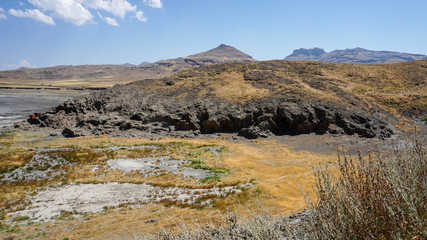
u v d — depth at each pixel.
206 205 23.06
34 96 164.25
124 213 22.42
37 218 22.14
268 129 55.56
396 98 66.94
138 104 72.56
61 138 56.28
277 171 32.25
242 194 24.59
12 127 66.88
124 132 61.00
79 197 26.66
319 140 48.84
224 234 4.03
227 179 30.27
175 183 29.62
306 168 32.28
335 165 18.73
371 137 48.00
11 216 22.58
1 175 33.38
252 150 44.97
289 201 21.88
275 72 84.88
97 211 23.34
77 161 39.44
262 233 3.60
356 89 73.31
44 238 18.28
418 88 73.81
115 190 28.39
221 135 57.09
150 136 58.66
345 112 55.81
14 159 39.50
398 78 83.50
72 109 73.00
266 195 23.81
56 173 34.19
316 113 56.12
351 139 47.66
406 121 56.47
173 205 23.72
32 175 33.50
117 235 17.61
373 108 60.91
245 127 58.28
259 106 60.44
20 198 26.50
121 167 36.81
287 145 46.97
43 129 64.88
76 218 21.92
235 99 65.75
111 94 77.44
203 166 36.25
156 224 18.81
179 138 57.09
